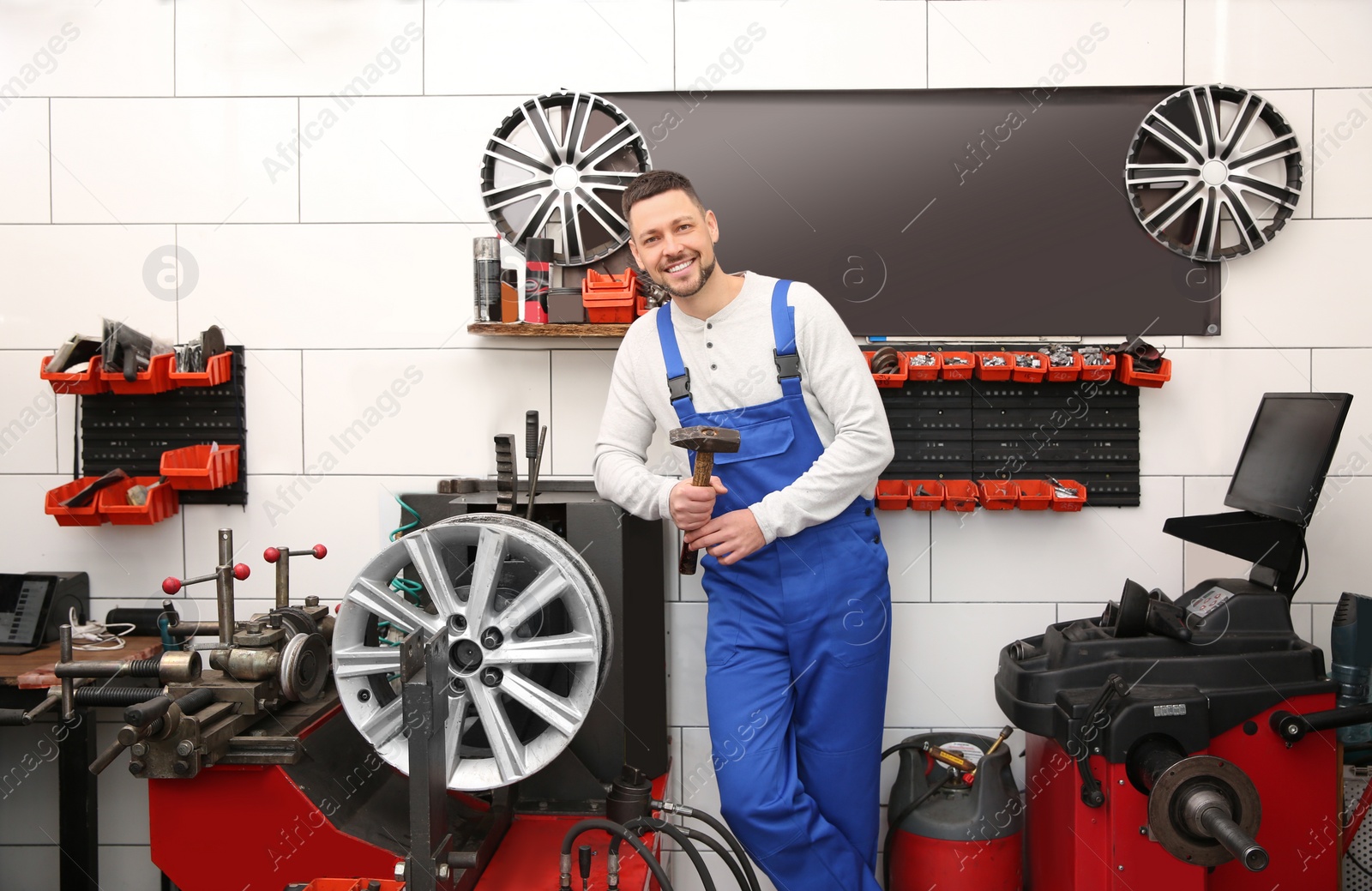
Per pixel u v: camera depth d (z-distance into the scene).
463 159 2.18
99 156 2.20
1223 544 1.83
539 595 1.47
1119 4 2.12
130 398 2.21
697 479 1.54
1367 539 2.15
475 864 1.35
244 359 2.21
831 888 1.68
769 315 1.68
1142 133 2.12
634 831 1.58
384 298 2.20
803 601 1.68
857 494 1.66
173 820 1.56
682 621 2.19
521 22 2.16
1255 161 2.11
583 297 2.02
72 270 2.22
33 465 2.23
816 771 1.76
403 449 2.21
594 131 2.16
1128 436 2.15
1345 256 2.14
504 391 2.20
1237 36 2.12
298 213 2.20
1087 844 1.63
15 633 2.07
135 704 1.47
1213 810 1.40
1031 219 2.15
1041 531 2.18
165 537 2.23
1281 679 1.63
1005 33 2.13
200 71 2.19
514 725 1.64
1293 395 1.83
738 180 2.16
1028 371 2.05
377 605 1.50
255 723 1.64
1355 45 2.11
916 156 2.15
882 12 2.14
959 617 2.19
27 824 2.24
